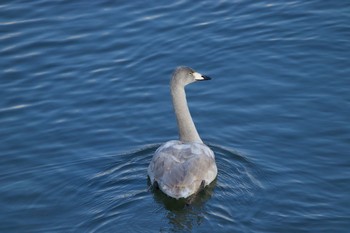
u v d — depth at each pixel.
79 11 26.52
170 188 18.50
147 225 17.86
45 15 26.45
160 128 21.67
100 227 17.97
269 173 19.55
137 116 22.12
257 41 24.61
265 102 22.14
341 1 25.70
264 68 23.47
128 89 23.20
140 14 26.11
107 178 19.78
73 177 19.95
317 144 20.44
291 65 23.48
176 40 24.92
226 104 22.25
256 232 17.38
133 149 20.91
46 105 22.75
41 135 21.64
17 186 19.81
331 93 22.20
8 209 19.02
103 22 25.91
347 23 24.78
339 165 19.66
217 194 18.84
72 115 22.31
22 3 27.11
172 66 23.92
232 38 24.81
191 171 18.72
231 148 20.64
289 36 24.66
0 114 22.50
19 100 23.03
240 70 23.50
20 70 24.22
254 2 26.25
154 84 23.33
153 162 19.25
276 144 20.59
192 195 18.59
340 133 20.73
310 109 21.70
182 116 20.53
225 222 17.77
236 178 19.50
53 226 18.28
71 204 19.03
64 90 23.33
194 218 17.95
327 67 23.22
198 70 23.66
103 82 23.53
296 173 19.48
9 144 21.36
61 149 21.08
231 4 26.25
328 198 18.55
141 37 25.14
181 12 26.05
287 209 18.19
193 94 22.77
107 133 21.56
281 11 25.70
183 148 19.30
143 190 19.05
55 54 24.78
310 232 17.39
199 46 24.62
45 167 20.44
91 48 24.91
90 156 20.72
